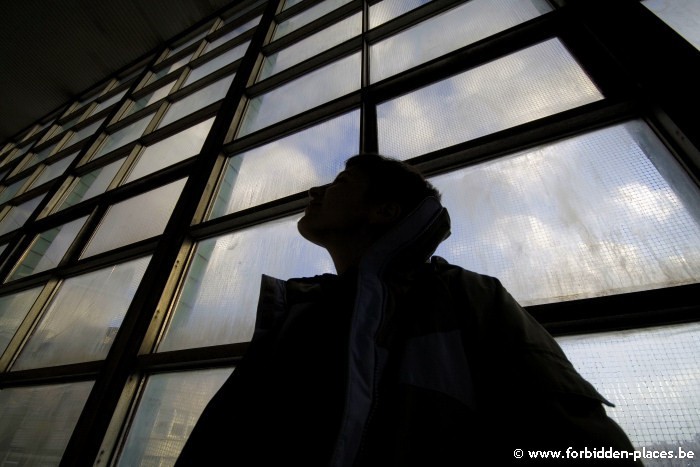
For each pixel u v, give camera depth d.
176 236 1.97
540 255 1.02
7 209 4.25
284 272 1.50
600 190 1.05
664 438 0.69
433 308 0.45
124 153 3.51
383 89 2.00
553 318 0.88
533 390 0.32
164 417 1.30
